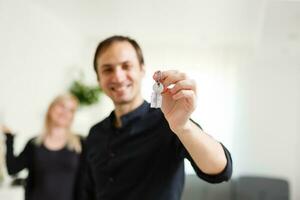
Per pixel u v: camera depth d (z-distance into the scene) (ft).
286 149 11.84
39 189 6.88
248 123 12.25
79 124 12.74
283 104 12.01
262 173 11.87
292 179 11.70
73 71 13.20
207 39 13.48
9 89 8.76
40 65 10.56
